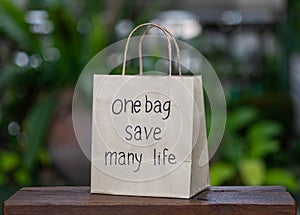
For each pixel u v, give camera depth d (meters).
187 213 0.68
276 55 6.20
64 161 2.70
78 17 3.00
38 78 2.85
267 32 7.10
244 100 4.43
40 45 2.81
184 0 6.63
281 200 0.70
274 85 5.81
